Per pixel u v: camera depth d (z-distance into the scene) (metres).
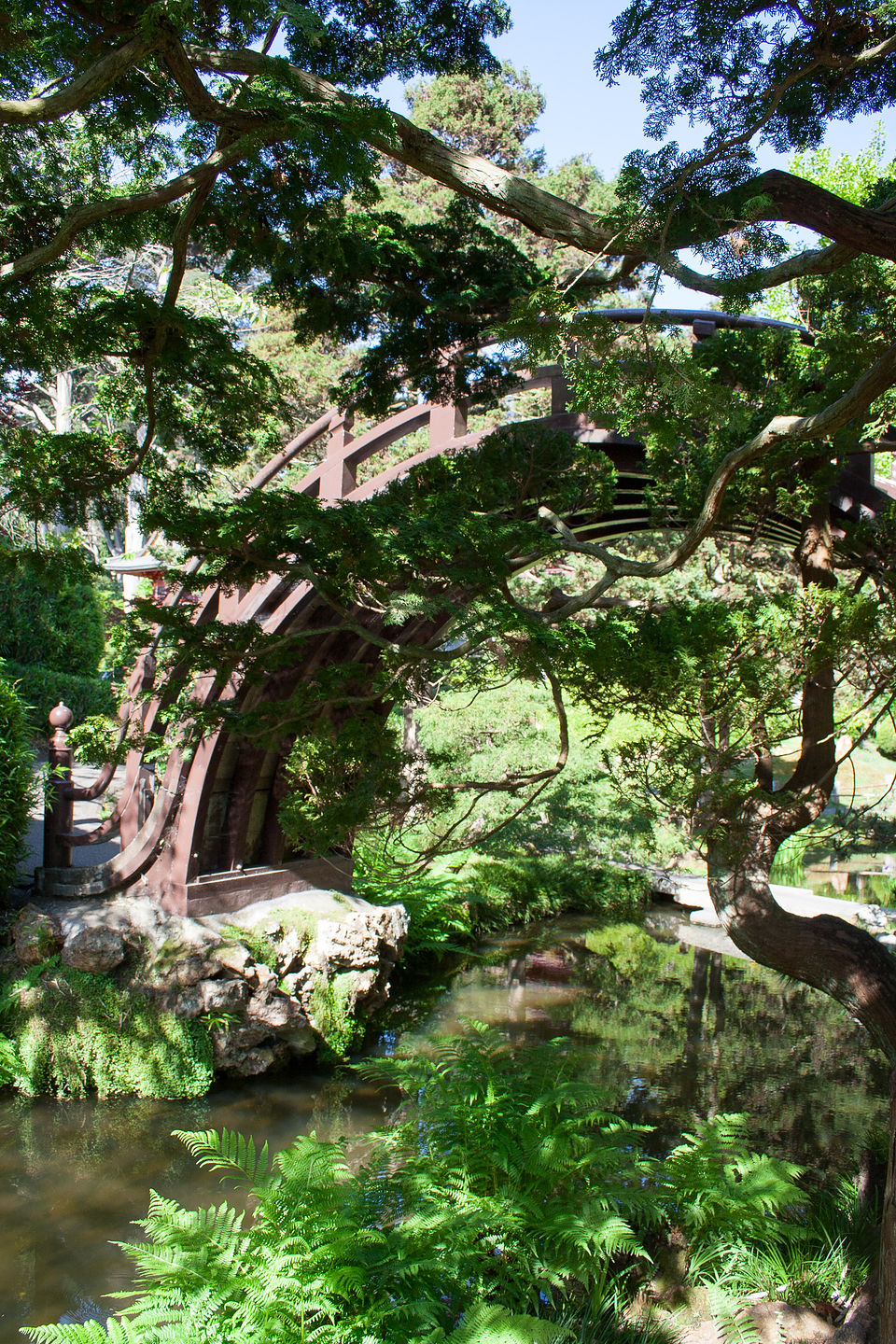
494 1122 6.38
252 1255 5.02
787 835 6.79
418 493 5.77
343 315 6.48
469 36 5.46
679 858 18.50
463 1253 5.17
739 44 4.48
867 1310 4.60
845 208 4.15
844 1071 9.59
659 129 4.72
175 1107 8.39
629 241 4.34
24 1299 5.58
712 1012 11.55
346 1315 4.86
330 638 9.83
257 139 4.26
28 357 5.39
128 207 4.67
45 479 5.34
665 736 5.97
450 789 5.93
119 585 21.95
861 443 6.64
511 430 5.81
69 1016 8.42
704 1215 5.78
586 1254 5.34
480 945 14.34
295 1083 9.13
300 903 10.10
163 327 5.27
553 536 5.17
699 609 6.42
